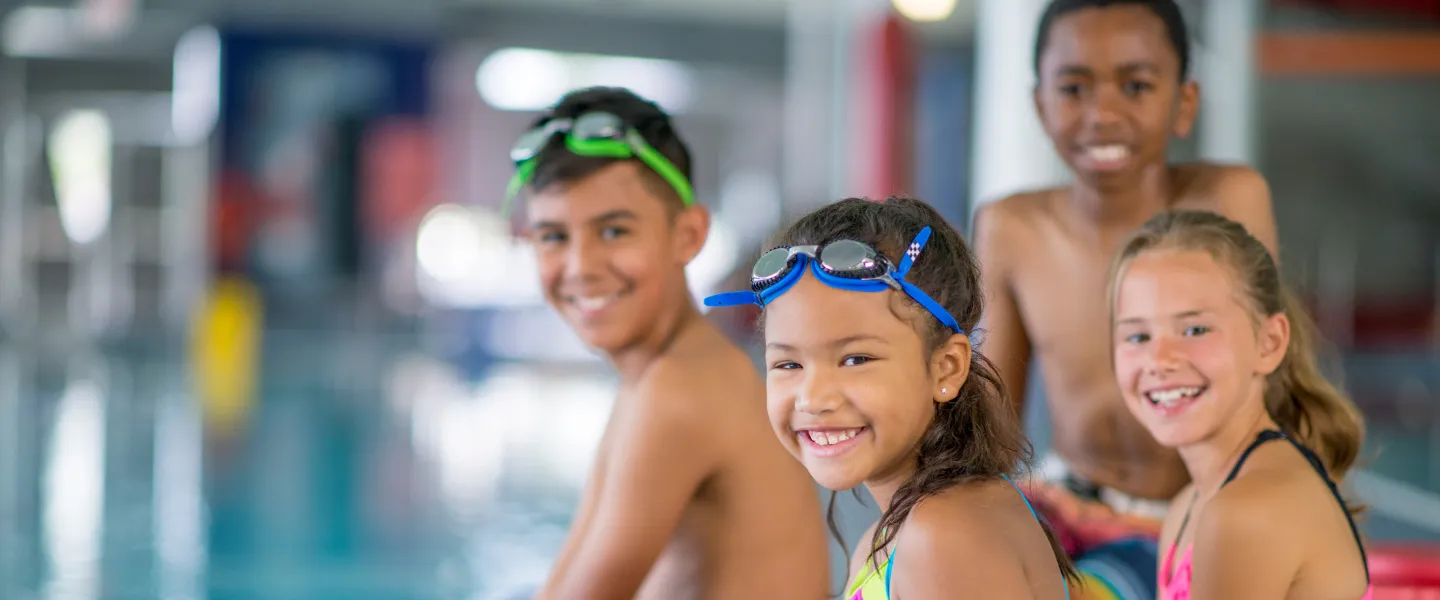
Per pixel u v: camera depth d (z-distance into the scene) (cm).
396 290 1828
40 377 1268
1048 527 153
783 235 146
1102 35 207
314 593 543
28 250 1656
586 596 188
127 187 1706
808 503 196
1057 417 231
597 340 200
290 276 1781
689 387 188
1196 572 159
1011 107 568
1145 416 171
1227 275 166
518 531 657
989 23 591
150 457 848
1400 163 1634
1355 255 1650
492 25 1780
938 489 135
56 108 1673
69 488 743
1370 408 1061
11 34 1600
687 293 207
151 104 1705
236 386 1239
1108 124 208
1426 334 1512
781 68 1878
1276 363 171
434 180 1856
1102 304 220
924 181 1862
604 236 198
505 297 1875
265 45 1761
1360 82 1573
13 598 525
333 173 1805
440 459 855
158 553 604
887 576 138
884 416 134
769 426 193
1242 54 627
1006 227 235
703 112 2119
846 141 944
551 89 1934
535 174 200
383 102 1825
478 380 1293
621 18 1803
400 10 1725
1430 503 579
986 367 146
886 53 796
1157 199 218
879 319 134
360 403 1128
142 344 1617
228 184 1753
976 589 128
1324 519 156
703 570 193
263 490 752
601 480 205
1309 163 1641
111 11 1459
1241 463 164
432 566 589
